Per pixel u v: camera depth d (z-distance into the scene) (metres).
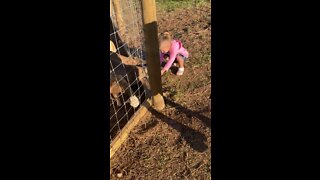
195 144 3.25
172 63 4.39
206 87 4.03
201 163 3.05
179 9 6.18
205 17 5.80
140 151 3.23
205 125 3.46
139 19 5.07
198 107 3.71
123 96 3.90
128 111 3.75
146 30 3.35
